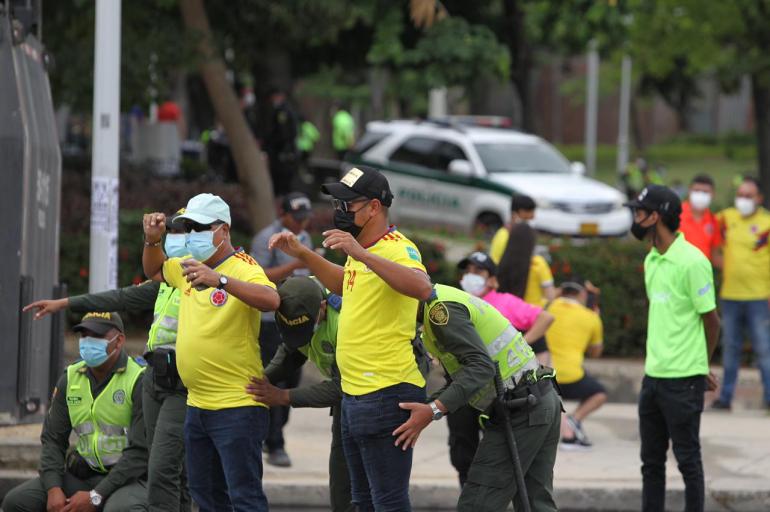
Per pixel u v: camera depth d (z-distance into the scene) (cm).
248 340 1773
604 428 3147
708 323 2166
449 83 4700
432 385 3469
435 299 1684
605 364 3647
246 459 1775
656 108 17525
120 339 2027
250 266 1784
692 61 6400
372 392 1641
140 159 6038
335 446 1930
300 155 6738
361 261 1577
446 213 5616
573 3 5700
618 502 2527
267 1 4584
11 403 2512
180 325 1798
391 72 5206
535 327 2362
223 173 6256
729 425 3155
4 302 2502
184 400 1895
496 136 5747
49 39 4128
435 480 2541
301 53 6200
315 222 4103
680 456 2166
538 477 1844
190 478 1825
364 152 6034
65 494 2056
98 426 2041
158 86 4269
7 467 2452
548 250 3806
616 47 5928
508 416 1781
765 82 6219
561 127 17200
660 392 2166
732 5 5981
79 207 4012
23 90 2570
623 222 5403
